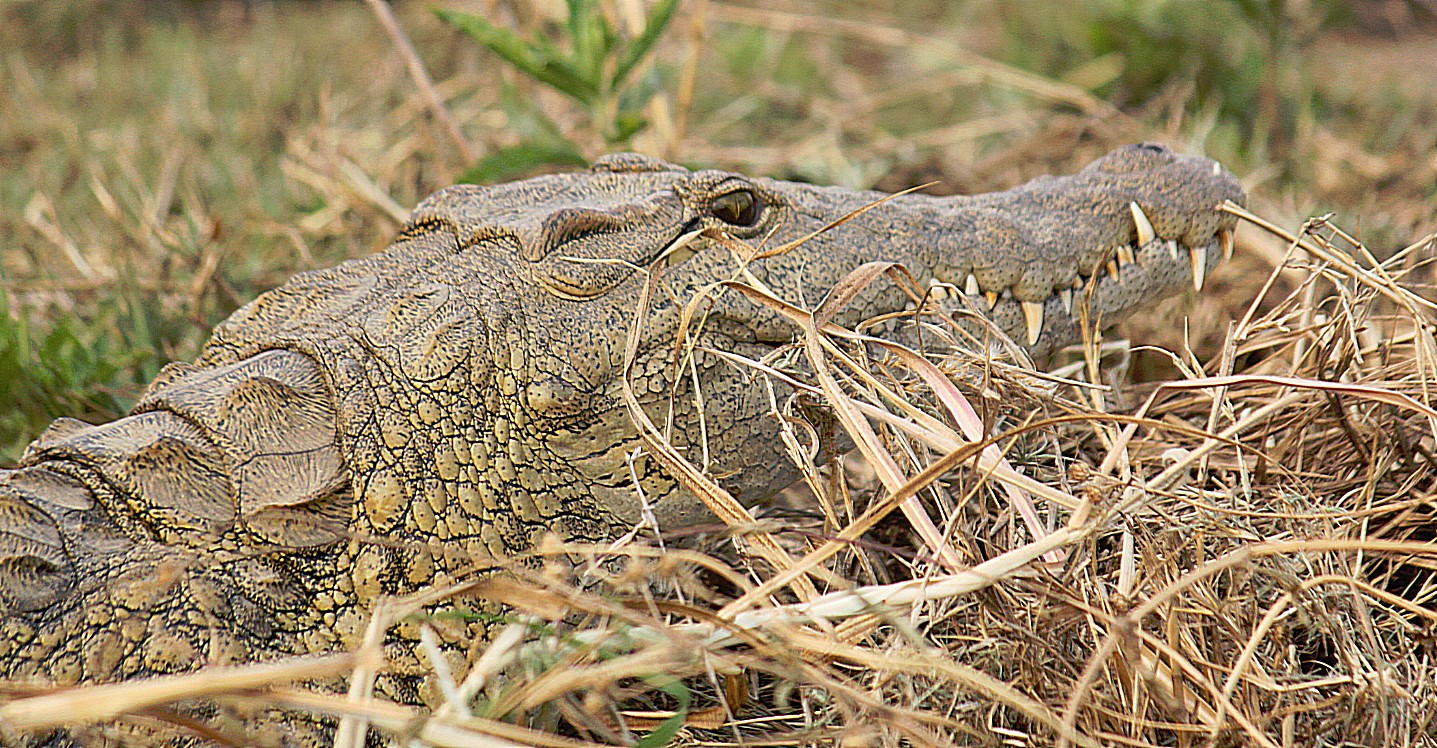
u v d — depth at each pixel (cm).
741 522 441
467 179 797
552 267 476
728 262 505
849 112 1223
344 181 959
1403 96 1214
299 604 446
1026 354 562
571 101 1151
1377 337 635
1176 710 399
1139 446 568
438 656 386
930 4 1622
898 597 416
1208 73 1148
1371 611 488
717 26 1473
